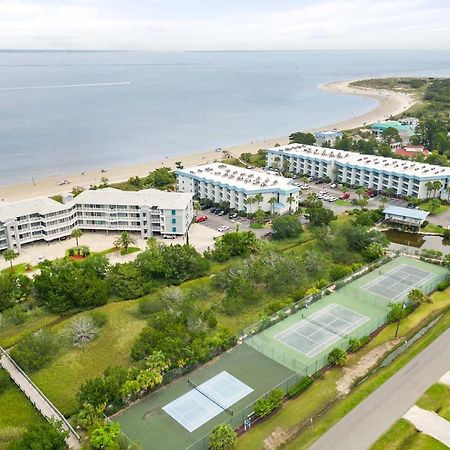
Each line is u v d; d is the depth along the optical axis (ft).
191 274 519.19
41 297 466.70
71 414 321.11
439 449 284.00
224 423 296.92
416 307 454.81
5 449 277.03
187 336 384.68
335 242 579.48
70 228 634.43
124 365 375.66
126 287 482.69
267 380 352.90
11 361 375.86
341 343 395.34
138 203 636.07
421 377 350.64
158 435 301.84
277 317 432.66
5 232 578.25
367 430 300.61
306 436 297.33
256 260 513.45
